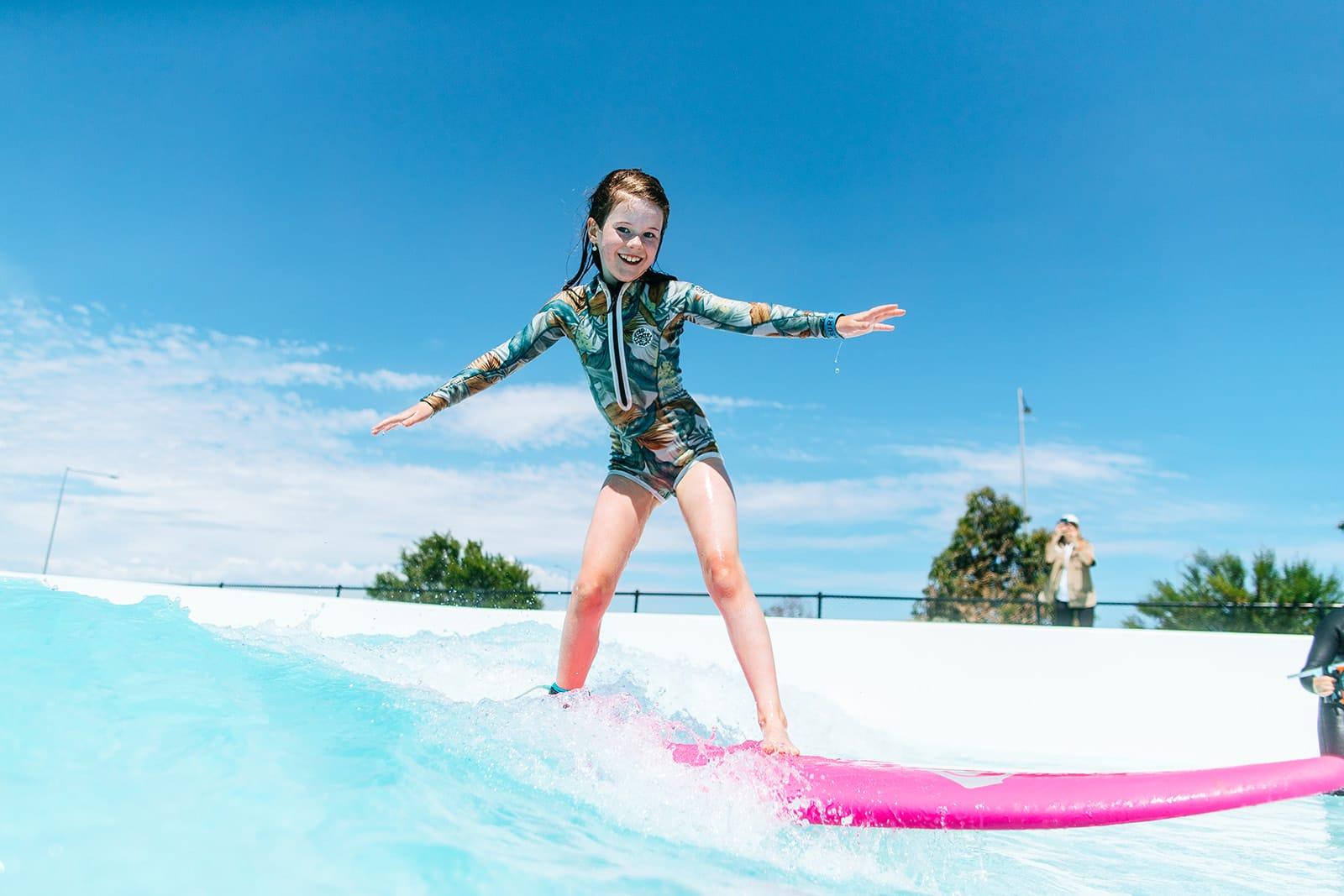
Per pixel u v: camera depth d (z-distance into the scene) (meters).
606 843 1.37
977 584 18.38
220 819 1.13
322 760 1.39
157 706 1.49
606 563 2.40
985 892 1.56
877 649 4.60
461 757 1.58
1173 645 4.33
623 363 2.44
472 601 5.90
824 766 1.91
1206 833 2.35
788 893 1.31
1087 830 2.29
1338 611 3.28
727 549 2.29
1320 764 2.04
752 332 2.39
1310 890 1.79
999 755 3.84
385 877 1.06
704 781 1.72
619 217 2.39
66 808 1.08
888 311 2.27
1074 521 6.82
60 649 1.72
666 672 3.96
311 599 5.07
